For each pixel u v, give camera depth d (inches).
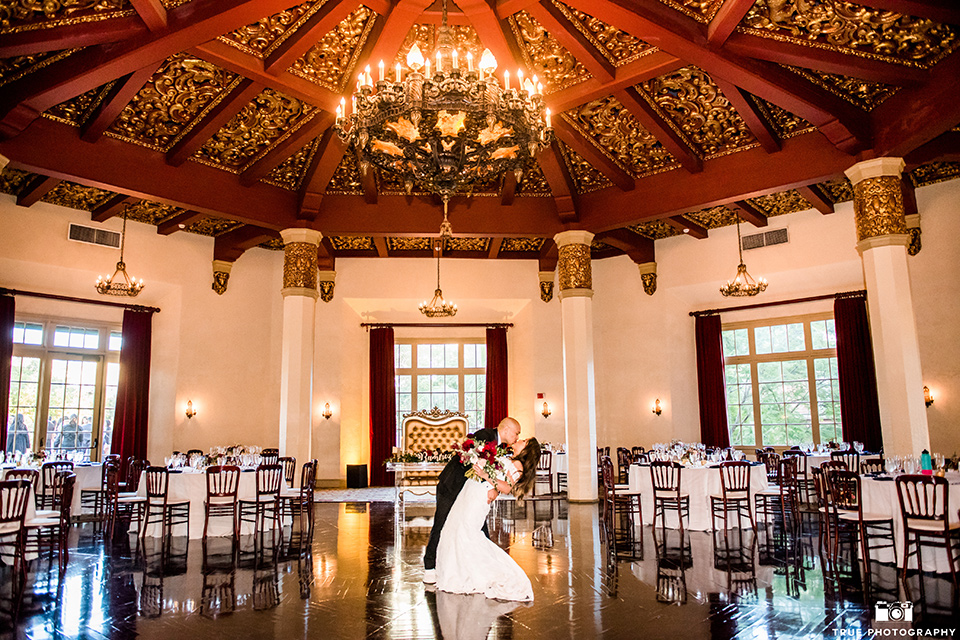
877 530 266.2
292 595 212.7
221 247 545.6
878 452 469.7
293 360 438.9
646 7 277.9
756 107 348.5
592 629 174.1
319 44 309.1
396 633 172.2
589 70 321.4
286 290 448.8
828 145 364.5
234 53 299.9
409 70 205.5
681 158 396.5
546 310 611.5
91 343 513.3
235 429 544.7
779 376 561.0
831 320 535.5
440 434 483.2
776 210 507.2
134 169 370.3
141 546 305.0
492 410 618.8
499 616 186.9
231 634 173.3
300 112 364.2
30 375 480.1
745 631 171.8
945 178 438.3
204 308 539.5
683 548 289.9
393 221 469.1
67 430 496.7
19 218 442.3
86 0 244.4
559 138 396.2
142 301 521.7
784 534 327.6
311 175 424.2
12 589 222.5
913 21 264.7
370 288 604.7
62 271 466.6
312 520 343.3
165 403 517.0
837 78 318.3
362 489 573.9
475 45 323.0
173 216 499.2
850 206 485.1
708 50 289.0
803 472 432.5
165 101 338.6
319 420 581.0
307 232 450.0
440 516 230.4
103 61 265.9
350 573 245.0
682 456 394.3
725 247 545.0
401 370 643.5
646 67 317.1
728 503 351.9
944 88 284.0
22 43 241.9
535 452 222.4
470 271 613.0
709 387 571.2
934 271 441.1
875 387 487.2
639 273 595.8
